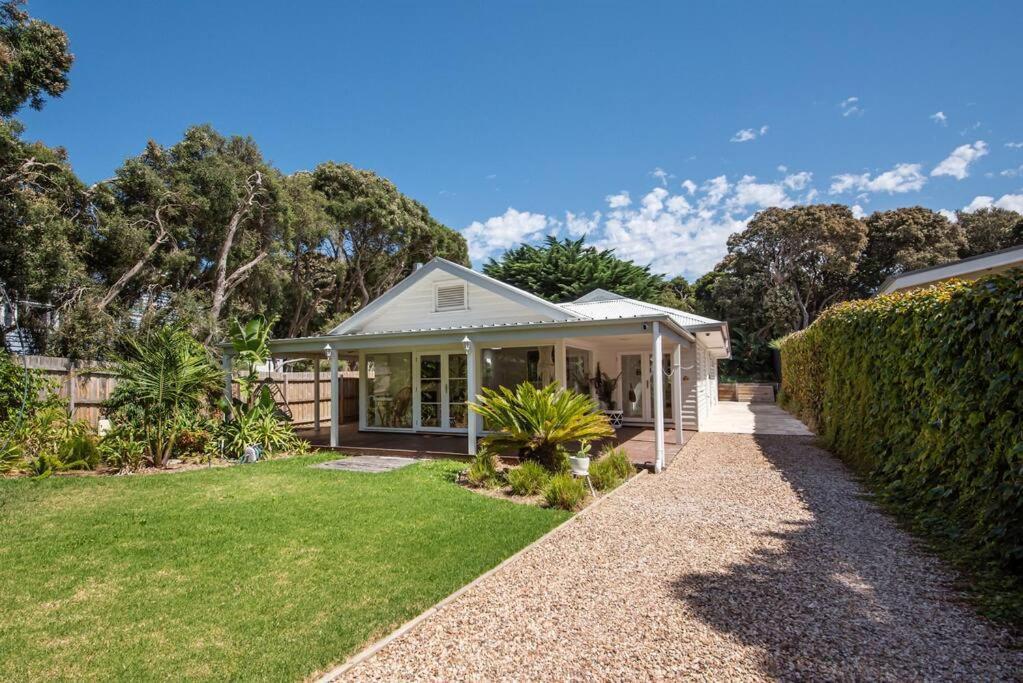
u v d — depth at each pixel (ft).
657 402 28.58
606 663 9.41
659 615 11.24
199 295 67.31
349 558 15.17
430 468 29.40
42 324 47.06
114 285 54.70
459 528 18.01
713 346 55.72
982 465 14.79
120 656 10.02
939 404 17.25
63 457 28.68
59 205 49.44
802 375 52.85
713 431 45.55
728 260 129.08
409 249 108.78
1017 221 110.42
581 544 16.17
